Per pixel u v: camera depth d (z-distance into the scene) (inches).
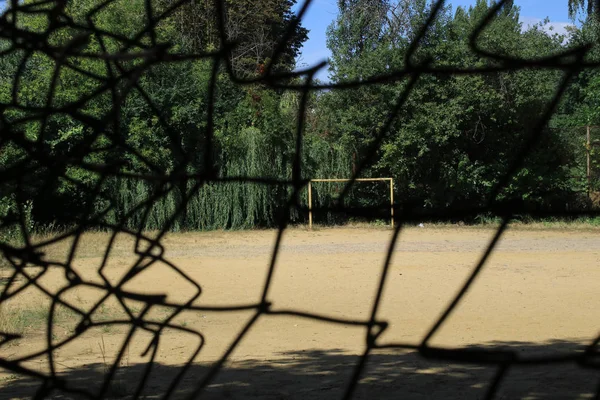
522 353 278.5
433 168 945.5
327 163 983.0
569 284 504.4
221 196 949.2
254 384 231.1
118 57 64.2
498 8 55.3
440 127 863.7
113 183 629.9
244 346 315.3
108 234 737.0
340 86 60.7
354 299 450.3
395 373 246.5
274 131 942.4
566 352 277.1
